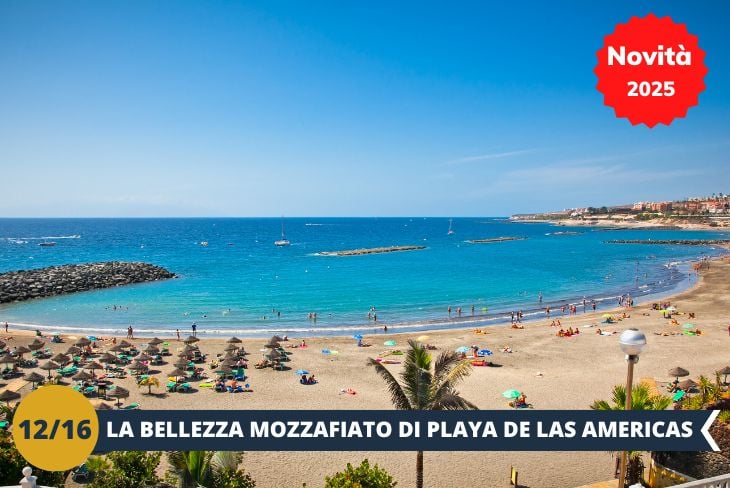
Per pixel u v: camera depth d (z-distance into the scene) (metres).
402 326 60.72
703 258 137.62
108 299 79.38
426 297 80.56
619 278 102.19
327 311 69.88
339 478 16.44
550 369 39.53
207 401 32.88
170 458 14.62
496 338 51.28
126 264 112.81
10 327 60.38
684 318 60.34
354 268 120.56
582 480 22.80
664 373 38.25
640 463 20.23
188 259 143.75
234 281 98.62
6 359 39.28
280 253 164.88
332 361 42.78
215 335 56.50
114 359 40.88
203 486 14.14
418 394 17.94
